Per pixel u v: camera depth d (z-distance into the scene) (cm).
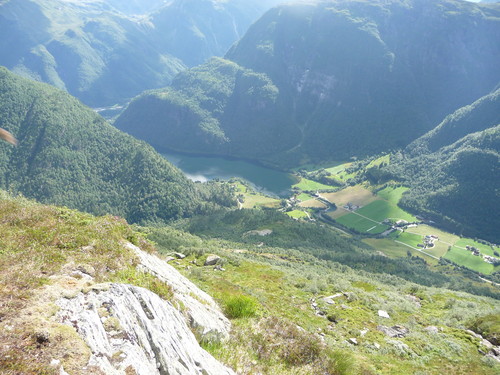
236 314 2259
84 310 1048
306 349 1981
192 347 1334
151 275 1873
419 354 3150
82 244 1869
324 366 1888
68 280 1256
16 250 1562
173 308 1510
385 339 3394
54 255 1561
